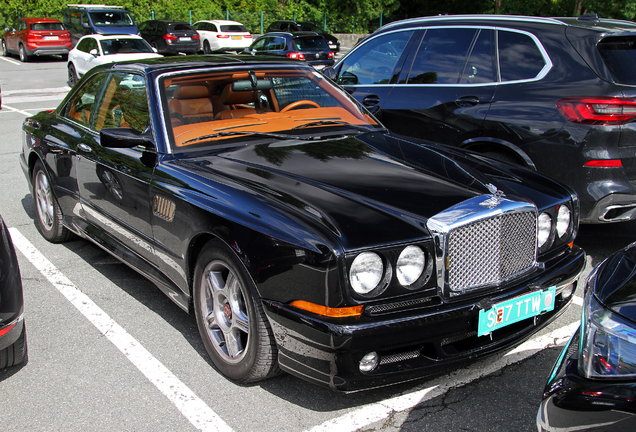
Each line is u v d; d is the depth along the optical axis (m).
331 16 36.91
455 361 2.57
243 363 2.81
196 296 3.07
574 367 1.88
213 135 3.51
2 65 22.70
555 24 4.57
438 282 2.51
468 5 41.25
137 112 3.64
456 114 4.94
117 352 3.26
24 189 6.77
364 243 2.39
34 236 5.16
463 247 2.54
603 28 4.39
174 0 35.69
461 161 3.33
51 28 23.61
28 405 2.77
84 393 2.87
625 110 4.10
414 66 5.39
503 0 36.78
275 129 3.68
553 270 2.92
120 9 23.89
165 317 3.68
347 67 6.07
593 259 4.67
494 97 4.74
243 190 2.83
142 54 17.25
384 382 2.45
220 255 2.79
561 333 3.47
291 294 2.46
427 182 2.89
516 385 2.93
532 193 3.01
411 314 2.43
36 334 3.46
